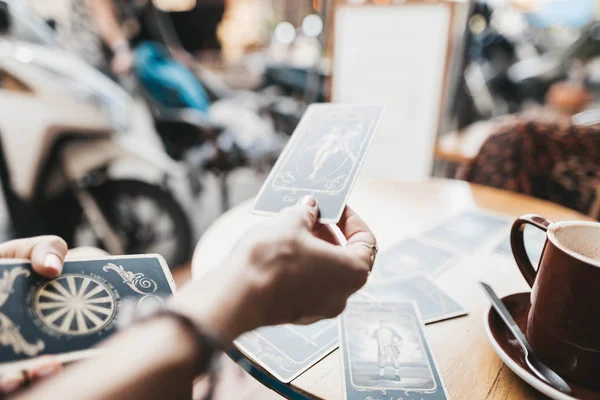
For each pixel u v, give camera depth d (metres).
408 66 1.80
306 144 0.68
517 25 2.69
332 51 1.87
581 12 2.77
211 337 0.33
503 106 2.89
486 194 1.19
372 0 1.75
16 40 1.95
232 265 0.38
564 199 1.34
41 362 0.40
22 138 1.86
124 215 2.13
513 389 0.52
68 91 1.93
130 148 2.07
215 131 2.32
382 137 1.92
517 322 0.61
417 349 0.59
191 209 2.61
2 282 0.46
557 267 0.50
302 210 0.49
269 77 3.08
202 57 3.64
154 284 0.52
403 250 0.88
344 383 0.54
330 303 0.46
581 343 0.48
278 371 0.56
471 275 0.79
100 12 2.18
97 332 0.44
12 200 1.95
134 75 2.27
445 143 1.89
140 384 0.31
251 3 3.80
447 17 1.68
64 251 0.54
